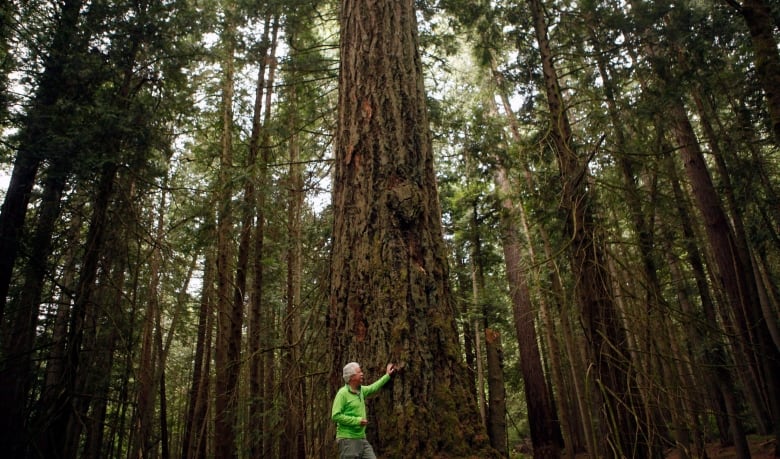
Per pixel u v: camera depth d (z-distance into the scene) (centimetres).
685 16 800
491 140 1030
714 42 831
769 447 1145
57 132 717
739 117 859
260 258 1093
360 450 293
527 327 1277
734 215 971
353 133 372
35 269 755
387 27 400
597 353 570
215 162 1297
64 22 768
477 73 1131
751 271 923
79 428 860
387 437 285
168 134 933
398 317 310
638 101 755
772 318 955
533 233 1193
